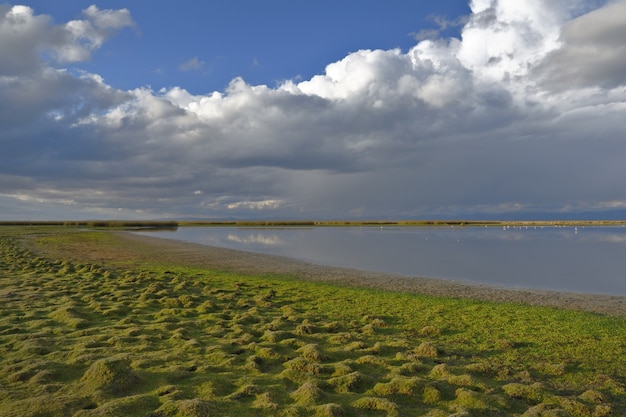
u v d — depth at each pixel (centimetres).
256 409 996
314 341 1648
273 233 13412
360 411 1019
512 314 2220
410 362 1408
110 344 1521
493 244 8269
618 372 1376
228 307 2305
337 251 6456
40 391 1072
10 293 2436
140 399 1024
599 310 2384
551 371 1378
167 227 18875
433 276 3772
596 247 7519
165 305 2314
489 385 1223
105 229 14062
